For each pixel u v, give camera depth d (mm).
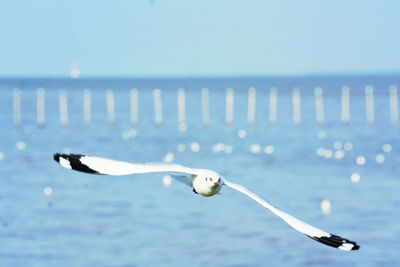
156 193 103438
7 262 69875
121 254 72062
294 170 132125
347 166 137250
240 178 122625
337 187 112312
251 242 76250
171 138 196250
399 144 177625
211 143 183250
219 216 87750
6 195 103438
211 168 135625
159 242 75500
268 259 70938
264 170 132250
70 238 77625
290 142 186125
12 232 80250
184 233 79938
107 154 158750
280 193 107250
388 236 79375
